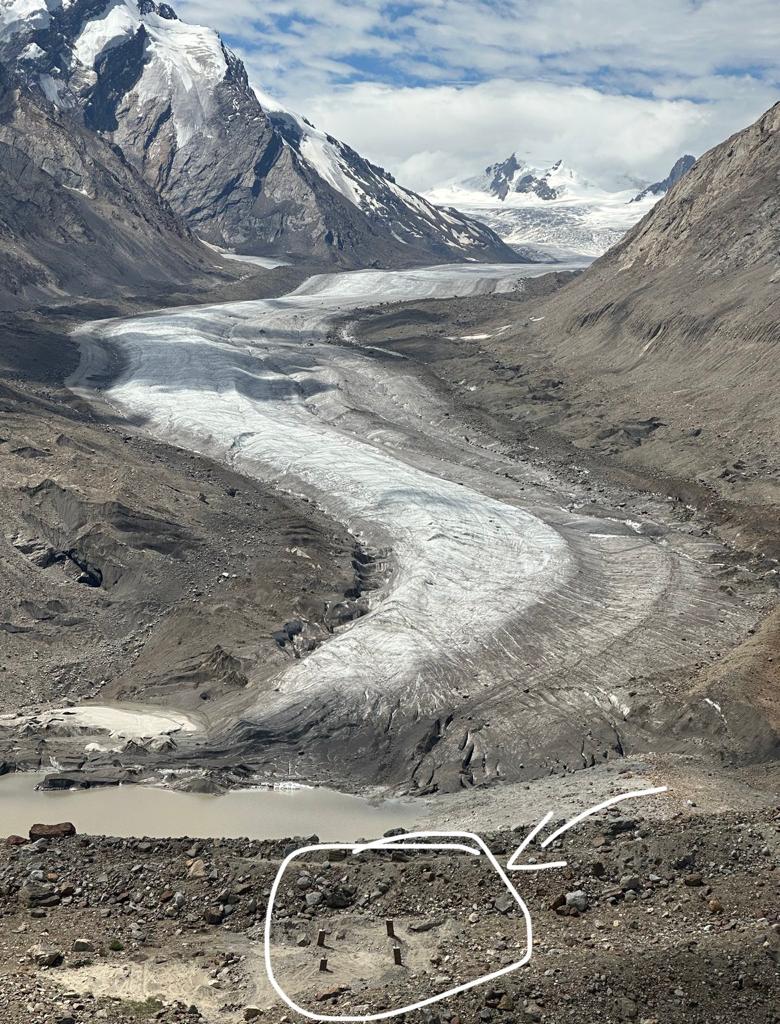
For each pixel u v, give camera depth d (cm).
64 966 2516
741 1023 2286
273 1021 2300
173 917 2791
